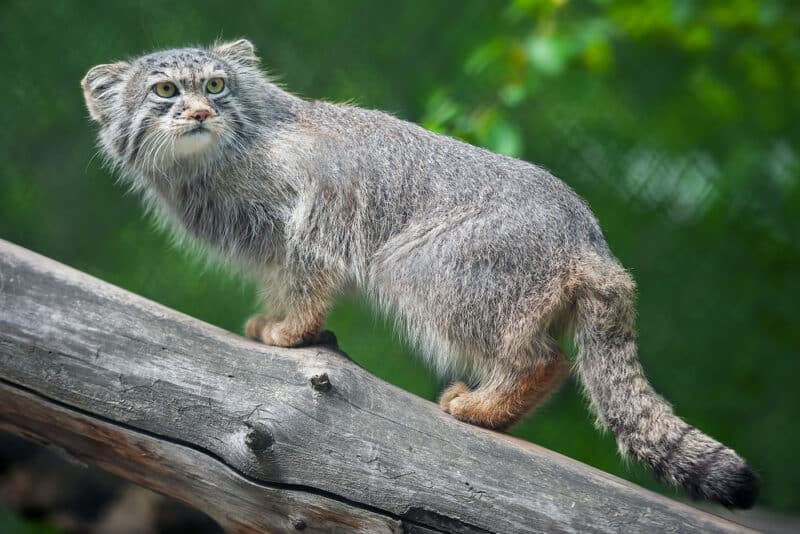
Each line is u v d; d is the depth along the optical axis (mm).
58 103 13562
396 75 14164
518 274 7660
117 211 13508
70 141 13523
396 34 14289
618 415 7332
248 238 8484
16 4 13781
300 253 8156
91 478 8469
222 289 13172
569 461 7129
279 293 8406
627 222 14312
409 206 8156
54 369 6691
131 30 13836
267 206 8273
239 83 8461
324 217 8188
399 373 12742
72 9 13828
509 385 7680
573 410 13602
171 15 13969
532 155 14164
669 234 14406
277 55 14062
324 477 6754
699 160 14438
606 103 14398
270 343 8141
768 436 13758
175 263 13359
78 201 13438
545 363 7648
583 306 7555
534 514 6852
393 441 6918
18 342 6664
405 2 14352
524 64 11203
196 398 6781
